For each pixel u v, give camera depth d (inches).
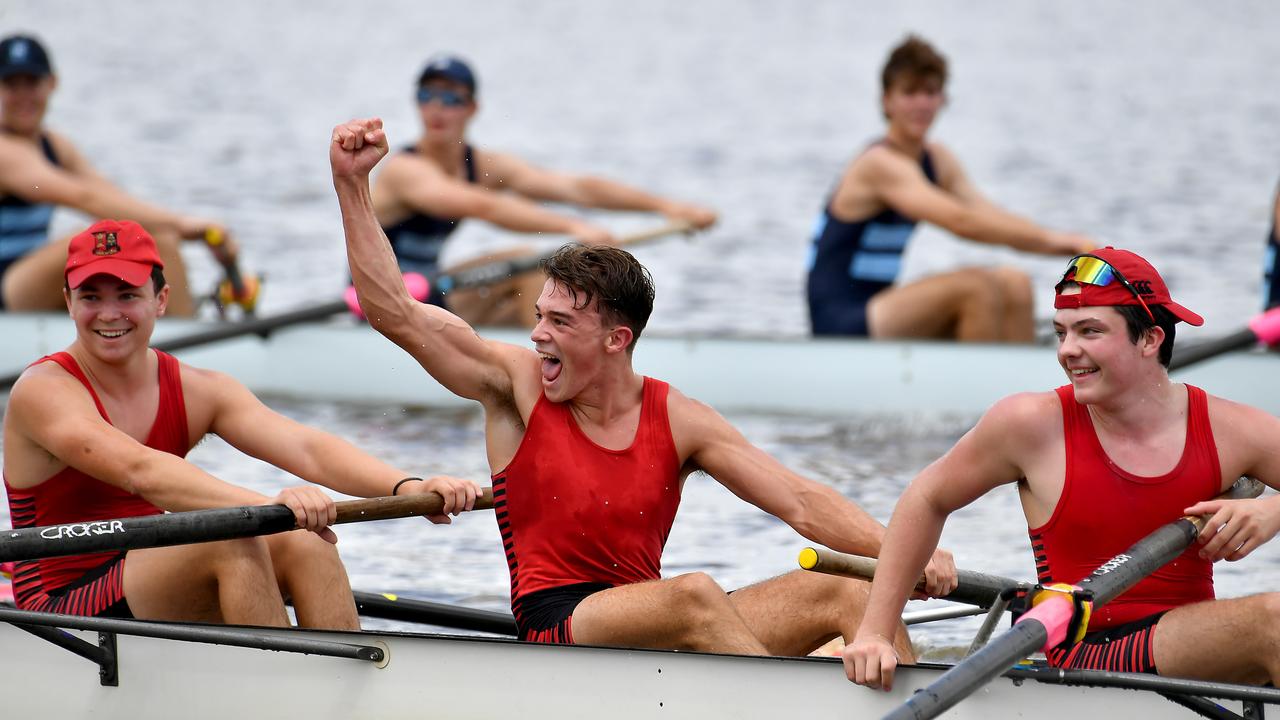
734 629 781.3
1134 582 731.4
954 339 1761.8
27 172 1793.8
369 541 1251.8
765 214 3294.8
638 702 759.1
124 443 858.1
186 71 6048.2
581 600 824.3
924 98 1686.8
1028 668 730.2
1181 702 721.0
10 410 884.6
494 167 1939.0
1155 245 2847.0
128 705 816.9
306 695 794.2
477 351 853.8
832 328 1765.5
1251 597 738.2
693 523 1302.9
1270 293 1736.0
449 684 778.8
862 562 796.0
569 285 815.1
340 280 2491.4
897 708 662.5
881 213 1732.3
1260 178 3705.7
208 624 792.9
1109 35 7849.4
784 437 1647.4
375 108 5123.0
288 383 1845.5
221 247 1790.1
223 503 839.1
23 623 799.7
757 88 5935.0
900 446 1601.9
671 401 850.8
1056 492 778.2
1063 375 1673.2
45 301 1827.0
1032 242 1665.8
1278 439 764.6
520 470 848.3
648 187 3708.2
